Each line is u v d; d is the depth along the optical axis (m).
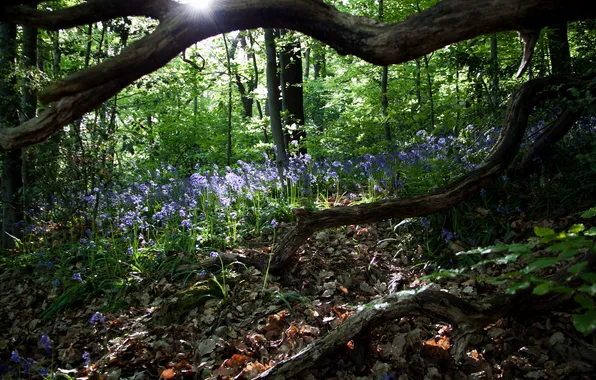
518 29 1.96
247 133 14.12
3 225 7.06
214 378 3.13
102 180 7.45
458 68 7.82
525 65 2.17
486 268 4.41
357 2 10.34
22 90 6.63
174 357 3.52
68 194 6.98
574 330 3.17
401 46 1.96
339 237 5.56
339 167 8.15
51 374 3.33
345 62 13.48
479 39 10.05
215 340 3.62
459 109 6.39
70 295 4.85
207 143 12.98
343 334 3.04
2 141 2.01
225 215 6.16
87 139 7.23
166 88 10.57
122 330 4.10
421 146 6.74
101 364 3.47
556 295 2.90
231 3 1.96
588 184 4.96
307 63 21.39
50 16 1.93
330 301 4.19
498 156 4.59
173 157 13.39
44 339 3.25
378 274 4.72
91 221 7.04
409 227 5.48
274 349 3.48
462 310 3.02
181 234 5.76
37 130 1.98
